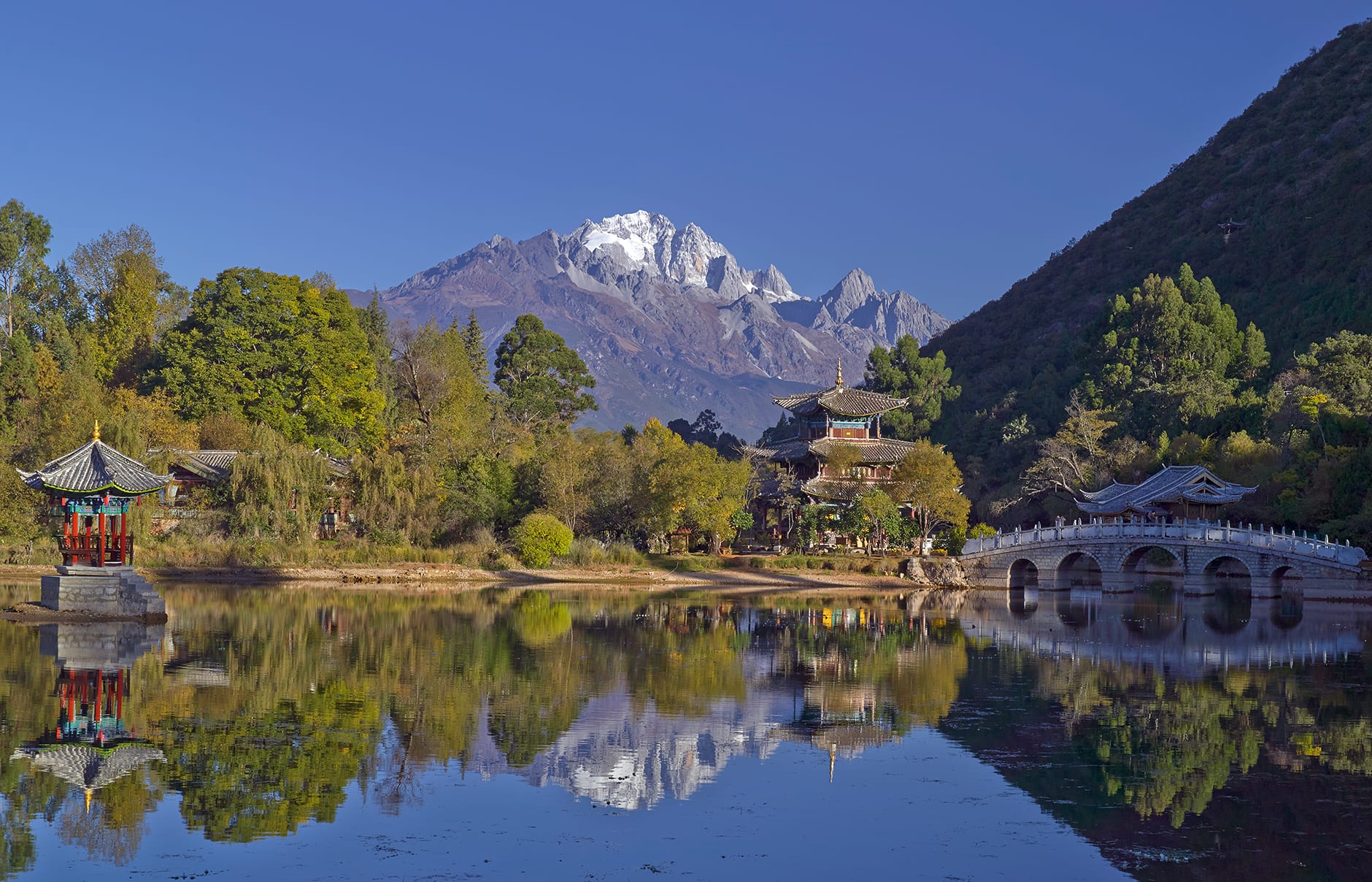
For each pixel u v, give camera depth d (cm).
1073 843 2681
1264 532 8762
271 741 3475
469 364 15875
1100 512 10562
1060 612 8069
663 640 5981
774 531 12675
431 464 10994
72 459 6269
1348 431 9906
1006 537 10350
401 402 14750
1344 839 2717
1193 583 9094
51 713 3803
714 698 4341
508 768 3244
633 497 11019
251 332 12625
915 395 18875
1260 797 3047
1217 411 13362
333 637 5750
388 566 9619
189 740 3462
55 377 11606
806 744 3609
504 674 4753
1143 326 16288
